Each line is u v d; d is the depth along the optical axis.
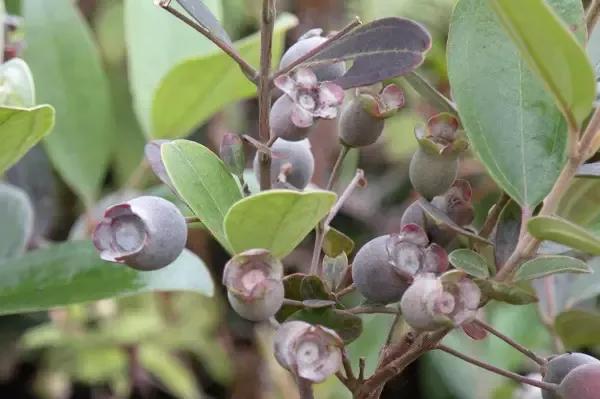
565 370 0.46
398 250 0.45
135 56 0.59
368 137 0.47
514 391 0.64
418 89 0.50
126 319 0.81
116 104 0.83
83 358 0.84
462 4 0.48
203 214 0.46
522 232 0.46
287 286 0.46
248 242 0.45
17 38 0.55
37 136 0.48
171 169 0.46
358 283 0.46
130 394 0.86
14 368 0.87
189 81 0.57
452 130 0.47
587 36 0.48
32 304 0.52
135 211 0.45
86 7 0.88
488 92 0.48
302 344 0.43
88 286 0.52
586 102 0.44
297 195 0.44
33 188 0.63
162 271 0.52
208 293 0.52
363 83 0.46
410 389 0.83
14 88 0.49
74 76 0.61
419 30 0.46
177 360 0.86
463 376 0.71
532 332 0.65
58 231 0.81
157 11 0.60
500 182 0.47
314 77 0.45
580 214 0.51
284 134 0.46
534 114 0.48
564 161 0.47
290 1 0.83
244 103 0.83
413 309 0.44
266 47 0.46
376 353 0.62
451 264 0.47
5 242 0.56
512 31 0.44
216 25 0.46
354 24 0.46
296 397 0.72
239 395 0.83
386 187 0.83
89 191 0.61
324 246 0.47
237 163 0.46
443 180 0.47
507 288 0.45
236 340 0.85
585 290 0.56
